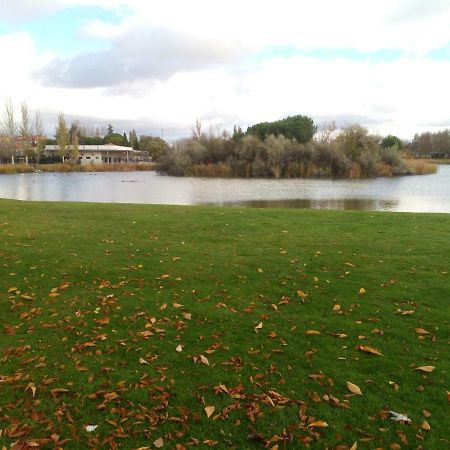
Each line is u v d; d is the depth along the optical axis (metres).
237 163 60.50
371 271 8.43
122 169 83.69
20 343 5.55
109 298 7.17
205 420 4.00
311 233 12.20
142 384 4.59
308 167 56.25
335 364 5.00
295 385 4.57
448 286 7.46
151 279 8.12
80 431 3.83
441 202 28.67
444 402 4.24
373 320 6.20
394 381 4.64
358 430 3.83
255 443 3.69
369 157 56.22
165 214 15.80
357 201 29.62
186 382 4.64
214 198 32.41
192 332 5.89
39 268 8.73
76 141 89.38
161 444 3.65
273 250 10.23
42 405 4.20
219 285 7.78
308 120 73.94
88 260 9.34
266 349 5.38
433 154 116.94
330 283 7.79
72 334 5.86
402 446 3.64
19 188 42.97
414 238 11.26
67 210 16.78
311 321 6.21
